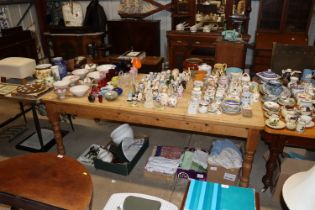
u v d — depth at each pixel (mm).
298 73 2482
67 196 1275
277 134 1829
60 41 4809
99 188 2166
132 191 2135
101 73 2439
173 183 2205
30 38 4531
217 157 2084
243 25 4262
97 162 2316
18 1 4715
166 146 2600
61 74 2480
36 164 1495
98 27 4801
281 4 4020
